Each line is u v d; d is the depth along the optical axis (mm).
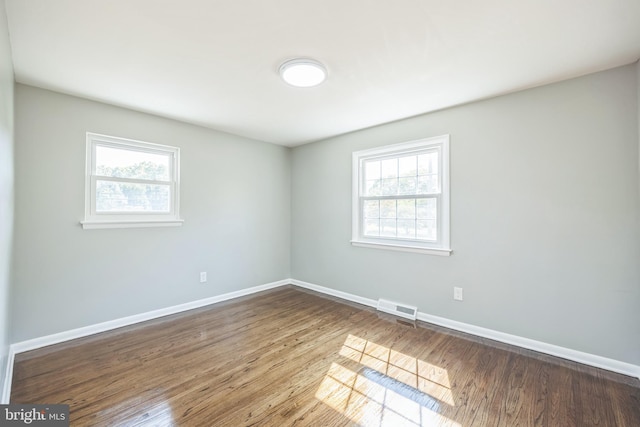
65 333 2633
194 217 3545
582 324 2262
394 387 1952
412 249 3195
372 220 3660
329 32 1731
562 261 2346
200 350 2465
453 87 2471
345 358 2334
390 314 3338
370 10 1540
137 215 3105
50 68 2156
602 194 2186
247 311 3439
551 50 1915
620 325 2125
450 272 2941
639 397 1841
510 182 2580
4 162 1616
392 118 3271
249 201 4152
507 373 2115
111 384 1974
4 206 1646
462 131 2855
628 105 2090
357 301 3773
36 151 2488
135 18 1602
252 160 4180
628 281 2100
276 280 4531
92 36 1768
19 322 2400
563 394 1877
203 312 3404
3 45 1488
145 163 3180
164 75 2270
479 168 2750
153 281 3203
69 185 2660
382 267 3508
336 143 4035
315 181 4328
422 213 3193
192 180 3521
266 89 2514
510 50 1916
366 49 1909
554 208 2375
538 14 1570
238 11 1546
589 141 2229
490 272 2695
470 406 1768
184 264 3461
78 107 2699
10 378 1991
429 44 1854
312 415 1685
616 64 2090
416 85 2434
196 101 2793
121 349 2475
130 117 3010
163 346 2537
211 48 1900
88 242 2773
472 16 1587
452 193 2922
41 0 1447
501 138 2627
